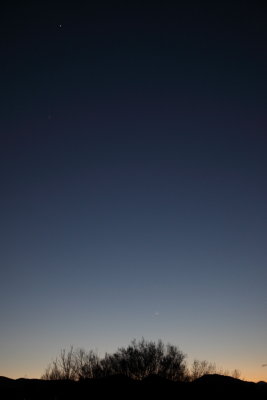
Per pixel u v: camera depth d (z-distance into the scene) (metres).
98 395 39.75
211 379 44.47
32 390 39.94
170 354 45.72
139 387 41.09
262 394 40.75
